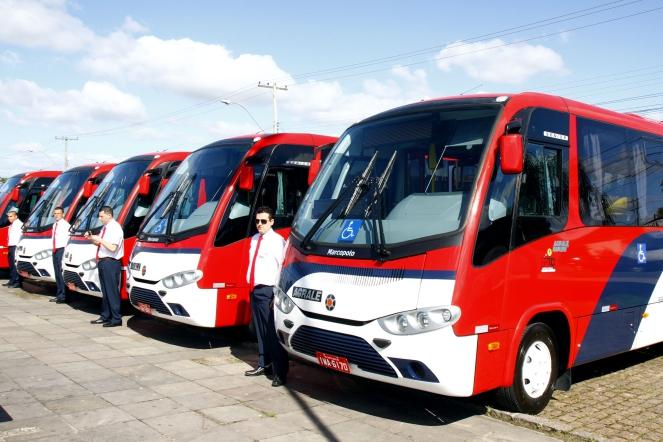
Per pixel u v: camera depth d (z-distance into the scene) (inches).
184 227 344.2
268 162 364.5
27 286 608.7
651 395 267.3
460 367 202.4
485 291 211.2
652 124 337.4
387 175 244.5
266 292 279.0
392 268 214.1
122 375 282.8
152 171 446.0
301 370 302.0
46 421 216.8
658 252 307.4
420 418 230.8
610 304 273.1
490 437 211.0
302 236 256.2
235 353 335.0
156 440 202.2
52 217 546.0
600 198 273.9
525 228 230.5
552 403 253.8
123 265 424.2
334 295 223.9
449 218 215.8
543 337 240.7
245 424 220.2
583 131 271.3
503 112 232.7
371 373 214.4
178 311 329.1
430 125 245.0
